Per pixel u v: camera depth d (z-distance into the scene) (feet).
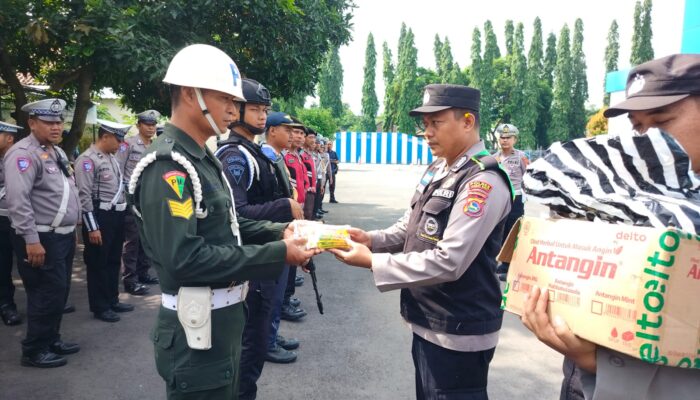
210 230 5.86
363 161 142.51
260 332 9.11
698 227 2.80
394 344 13.10
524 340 13.56
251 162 9.26
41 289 11.44
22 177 11.07
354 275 20.33
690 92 3.26
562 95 158.51
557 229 3.37
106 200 14.64
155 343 5.94
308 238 6.30
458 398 6.50
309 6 23.90
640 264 2.75
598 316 2.94
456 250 5.93
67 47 17.81
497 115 165.27
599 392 3.06
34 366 11.51
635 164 3.20
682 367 2.73
